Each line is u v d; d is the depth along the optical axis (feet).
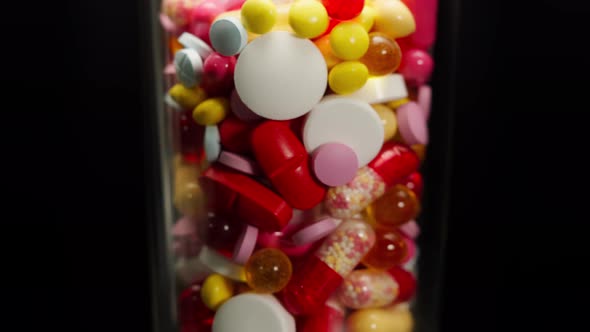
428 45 0.47
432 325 0.53
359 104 0.42
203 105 0.43
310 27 0.39
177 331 0.52
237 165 0.42
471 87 0.67
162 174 0.52
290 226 0.43
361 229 0.44
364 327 0.45
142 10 0.52
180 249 0.50
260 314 0.43
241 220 0.43
